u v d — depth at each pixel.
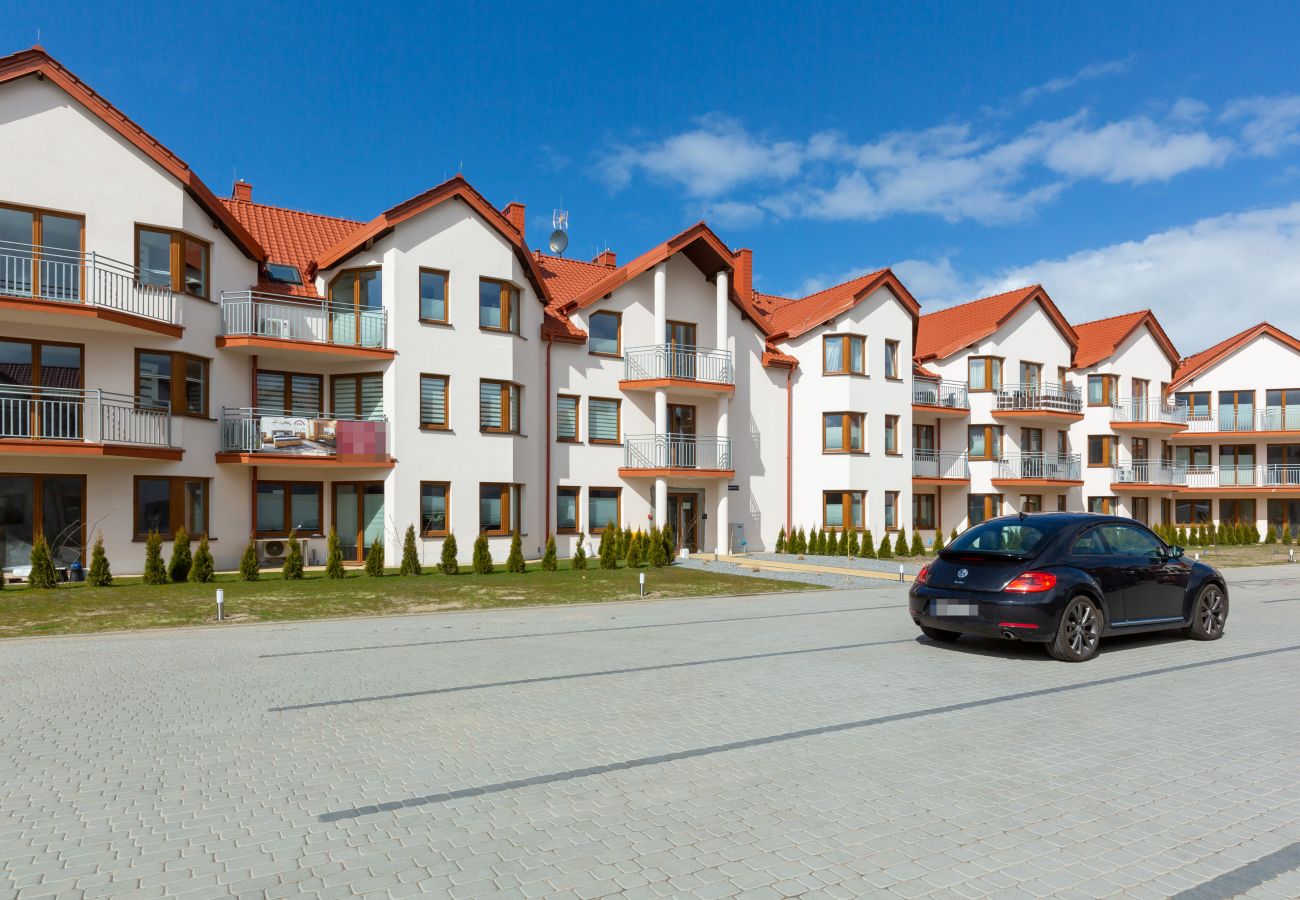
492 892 3.59
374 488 22.52
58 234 18.12
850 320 30.19
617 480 26.72
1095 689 7.55
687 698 7.27
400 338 22.17
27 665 8.99
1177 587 9.91
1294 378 40.56
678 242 26.72
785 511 30.00
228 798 4.80
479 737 6.06
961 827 4.32
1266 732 6.12
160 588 16.23
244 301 21.11
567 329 25.97
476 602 14.86
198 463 20.16
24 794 4.89
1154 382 40.31
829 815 4.50
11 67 17.59
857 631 11.32
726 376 27.73
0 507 17.91
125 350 18.97
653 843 4.12
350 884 3.67
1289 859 3.94
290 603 14.31
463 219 23.31
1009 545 9.38
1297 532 41.06
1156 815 4.50
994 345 35.19
